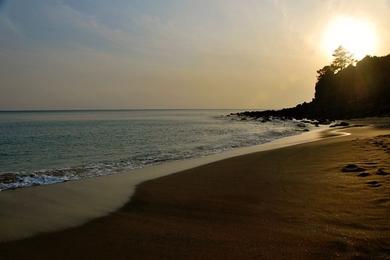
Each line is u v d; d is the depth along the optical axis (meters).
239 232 8.25
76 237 8.36
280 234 7.95
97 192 13.16
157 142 37.38
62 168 20.20
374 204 9.63
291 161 18.97
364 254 6.63
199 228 8.73
